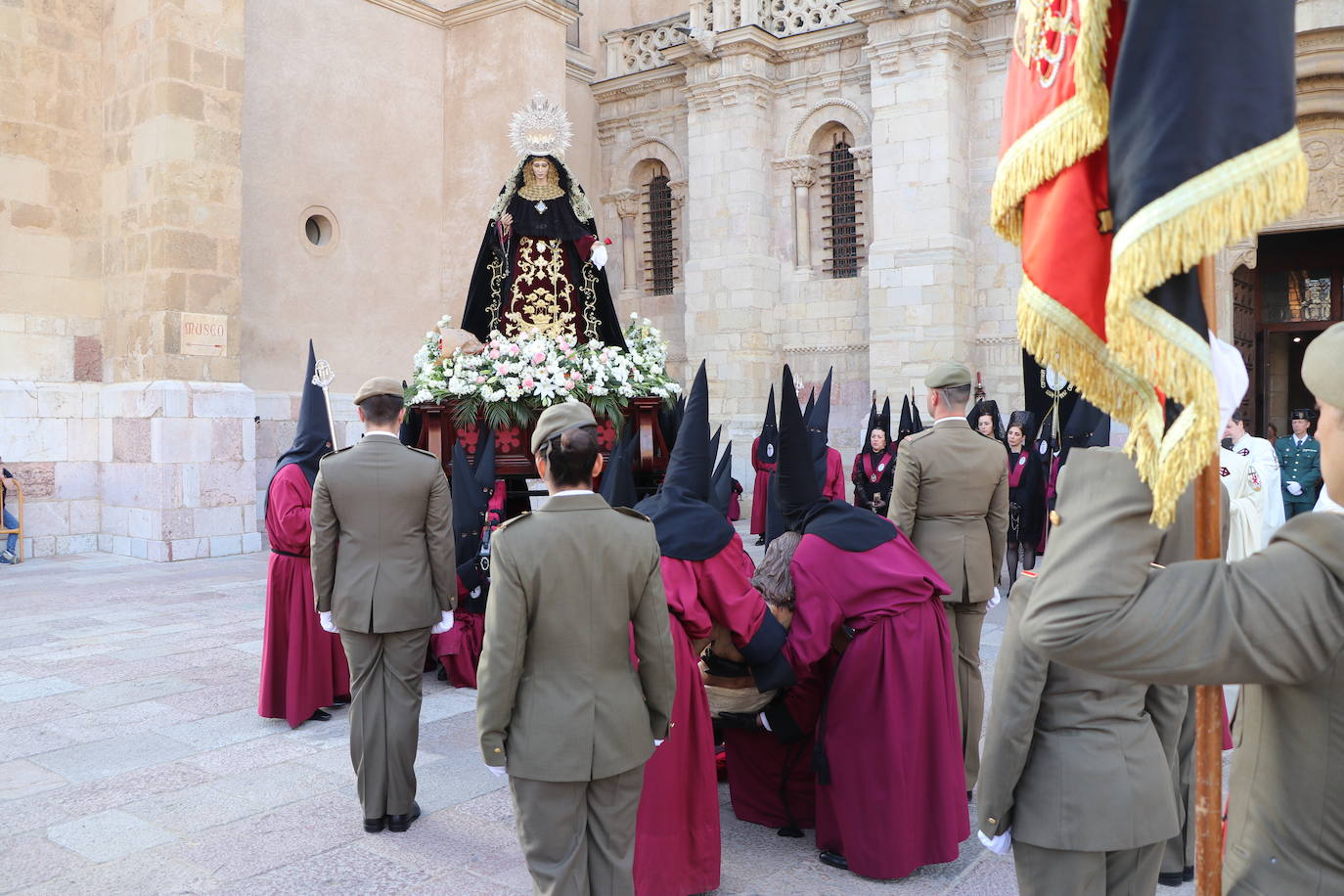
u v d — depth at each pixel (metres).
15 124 11.98
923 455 4.68
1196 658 1.39
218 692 6.32
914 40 15.32
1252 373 16.41
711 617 3.63
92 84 12.65
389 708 4.18
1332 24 12.67
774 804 4.26
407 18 15.86
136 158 12.16
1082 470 1.64
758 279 17.56
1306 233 17.70
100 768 4.95
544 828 2.83
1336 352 1.48
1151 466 1.51
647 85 19.20
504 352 6.96
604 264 7.54
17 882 3.69
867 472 11.81
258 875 3.76
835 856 3.85
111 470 12.38
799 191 17.66
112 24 12.52
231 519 12.27
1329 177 13.73
